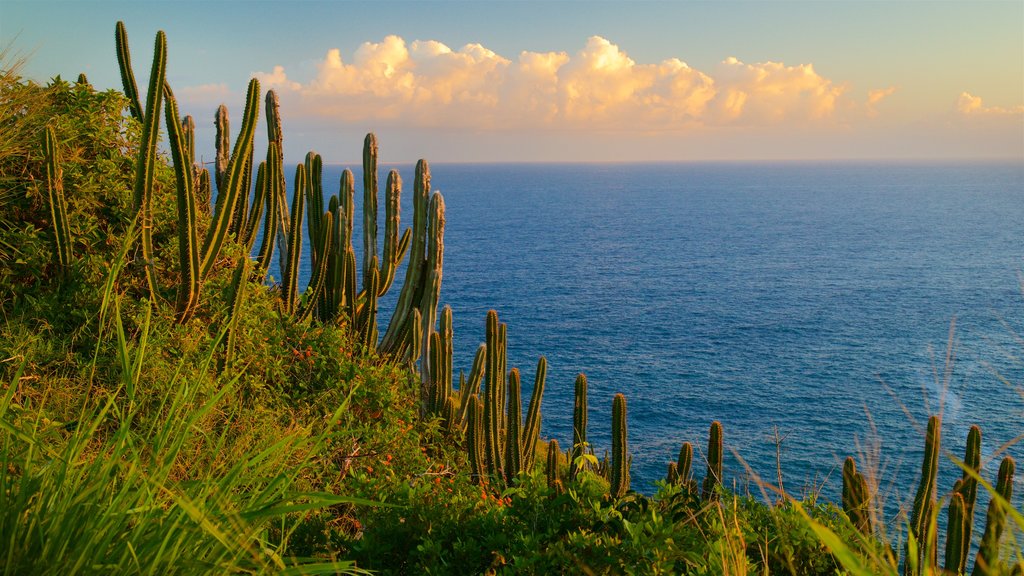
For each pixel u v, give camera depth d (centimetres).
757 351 6775
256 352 641
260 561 192
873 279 10812
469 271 11331
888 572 160
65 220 552
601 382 5769
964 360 3653
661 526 299
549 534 328
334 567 199
